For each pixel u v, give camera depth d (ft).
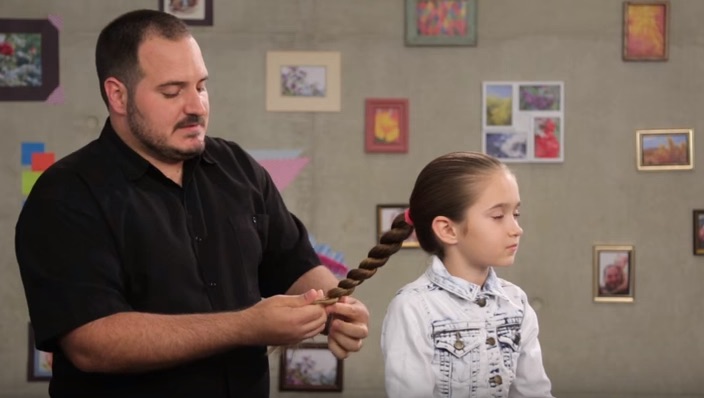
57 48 17.16
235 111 17.24
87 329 6.88
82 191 7.31
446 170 7.13
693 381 17.25
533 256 17.29
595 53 17.24
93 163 7.49
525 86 17.17
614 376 17.26
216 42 17.20
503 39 17.20
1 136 17.20
